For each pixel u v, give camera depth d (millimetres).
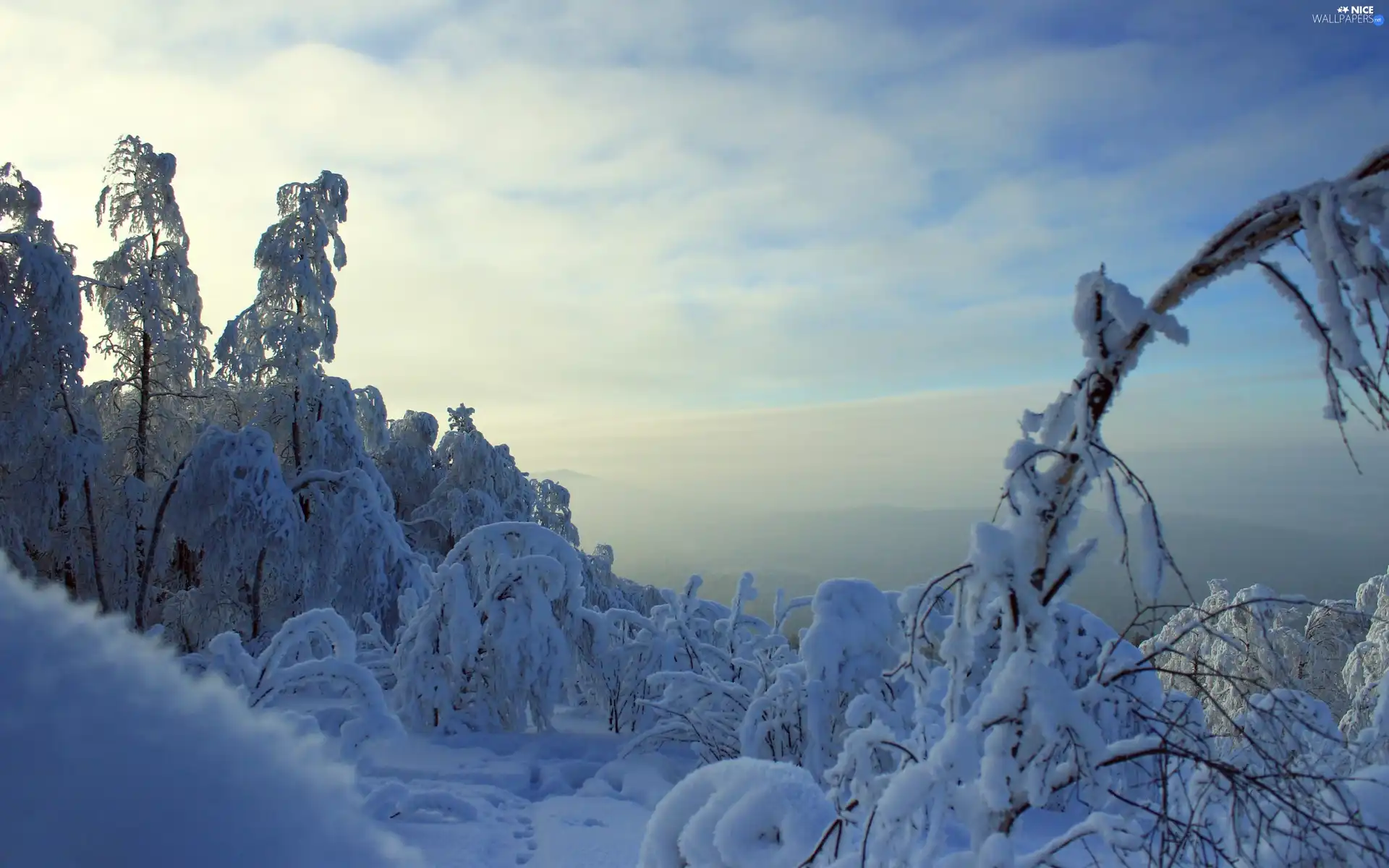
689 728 6551
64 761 393
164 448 20484
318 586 17250
